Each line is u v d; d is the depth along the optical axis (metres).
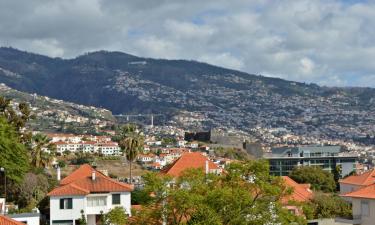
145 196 49.59
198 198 47.12
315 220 75.00
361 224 71.69
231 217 48.31
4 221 57.53
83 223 87.06
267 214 50.28
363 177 115.12
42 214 93.69
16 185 101.88
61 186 95.19
